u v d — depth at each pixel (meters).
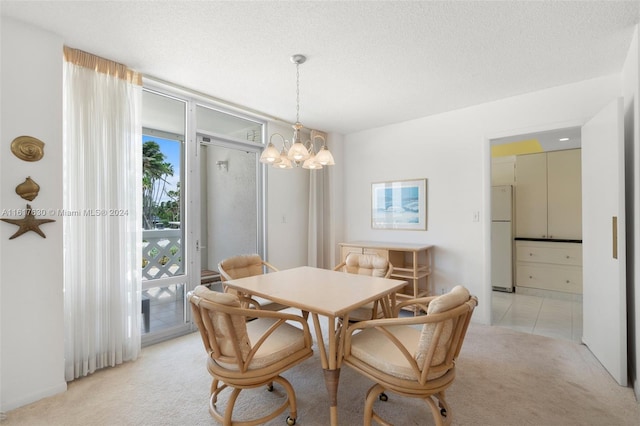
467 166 3.48
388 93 3.07
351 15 1.86
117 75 2.42
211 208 3.42
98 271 2.31
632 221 2.17
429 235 3.78
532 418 1.74
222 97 3.18
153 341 2.80
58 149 2.05
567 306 3.93
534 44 2.18
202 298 1.50
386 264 2.69
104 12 1.83
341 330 1.80
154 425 1.70
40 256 1.98
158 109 2.96
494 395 1.96
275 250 4.03
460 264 3.54
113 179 2.38
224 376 1.54
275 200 4.04
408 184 3.95
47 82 2.01
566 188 4.36
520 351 2.59
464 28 1.99
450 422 1.58
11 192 1.88
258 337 1.82
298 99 3.21
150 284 2.81
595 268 2.45
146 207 2.85
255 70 2.58
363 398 1.95
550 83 2.84
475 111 3.41
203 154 3.36
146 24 1.95
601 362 2.35
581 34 2.06
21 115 1.92
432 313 1.36
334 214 4.48
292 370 2.31
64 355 2.12
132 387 2.08
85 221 2.24
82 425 1.70
